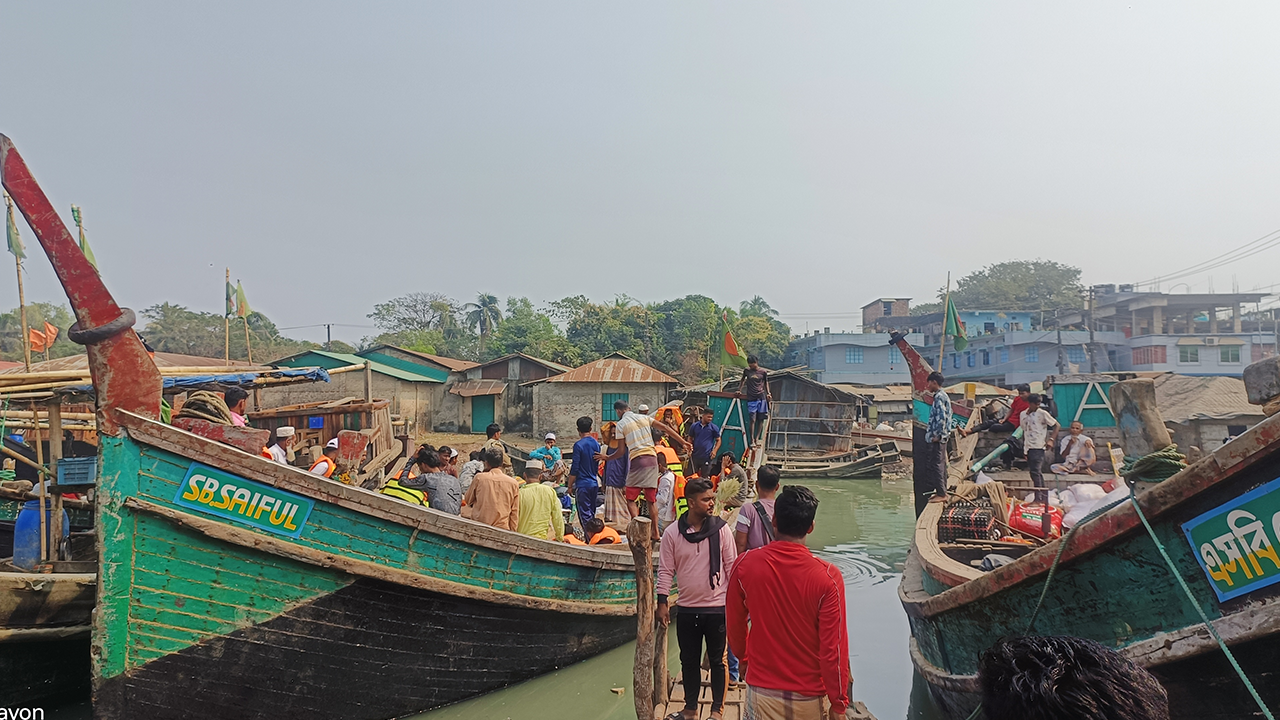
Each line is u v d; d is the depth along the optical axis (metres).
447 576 6.46
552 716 6.70
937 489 10.02
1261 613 3.57
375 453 11.95
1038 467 10.51
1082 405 13.21
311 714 6.01
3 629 5.90
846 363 47.75
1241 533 3.72
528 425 33.09
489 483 7.29
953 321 18.55
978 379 46.44
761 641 3.54
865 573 11.84
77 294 5.27
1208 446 15.29
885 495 21.03
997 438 12.63
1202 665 3.87
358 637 6.10
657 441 10.43
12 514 9.89
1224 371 40.38
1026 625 4.89
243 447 5.99
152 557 5.39
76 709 6.57
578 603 7.51
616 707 6.92
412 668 6.43
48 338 12.48
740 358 16.27
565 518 11.52
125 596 5.33
